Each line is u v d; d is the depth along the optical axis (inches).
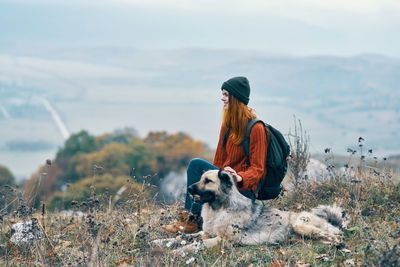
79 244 190.7
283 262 154.8
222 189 180.5
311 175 280.1
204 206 190.4
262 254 169.9
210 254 171.6
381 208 213.3
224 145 199.0
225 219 181.9
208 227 187.3
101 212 227.5
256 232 183.6
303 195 247.1
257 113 193.6
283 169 190.5
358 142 248.8
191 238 185.3
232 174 181.9
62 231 209.5
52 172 1974.7
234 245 180.9
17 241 187.6
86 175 1980.8
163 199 252.5
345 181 253.3
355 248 164.7
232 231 179.8
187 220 199.6
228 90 186.1
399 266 132.0
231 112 187.2
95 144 2559.1
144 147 2463.1
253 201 195.3
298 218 193.0
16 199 219.6
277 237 185.6
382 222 195.9
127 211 227.8
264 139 184.4
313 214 196.4
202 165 197.9
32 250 181.5
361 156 246.8
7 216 216.5
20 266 167.9
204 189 181.3
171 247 180.7
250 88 190.5
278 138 189.5
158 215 227.9
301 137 261.1
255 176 180.9
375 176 245.8
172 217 219.6
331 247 168.4
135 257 173.2
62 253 180.7
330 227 188.2
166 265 157.6
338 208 201.8
